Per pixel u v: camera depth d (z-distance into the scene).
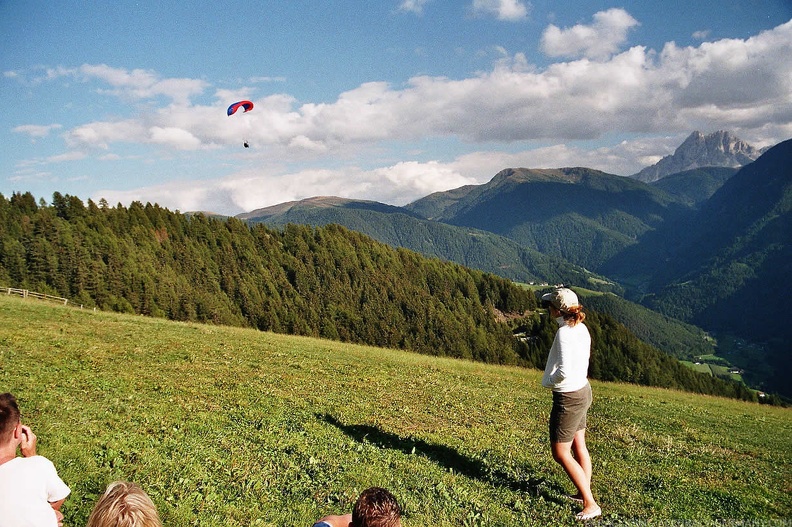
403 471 9.20
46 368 15.63
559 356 7.59
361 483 8.53
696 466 10.92
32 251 112.56
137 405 12.61
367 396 15.65
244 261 174.38
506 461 10.14
